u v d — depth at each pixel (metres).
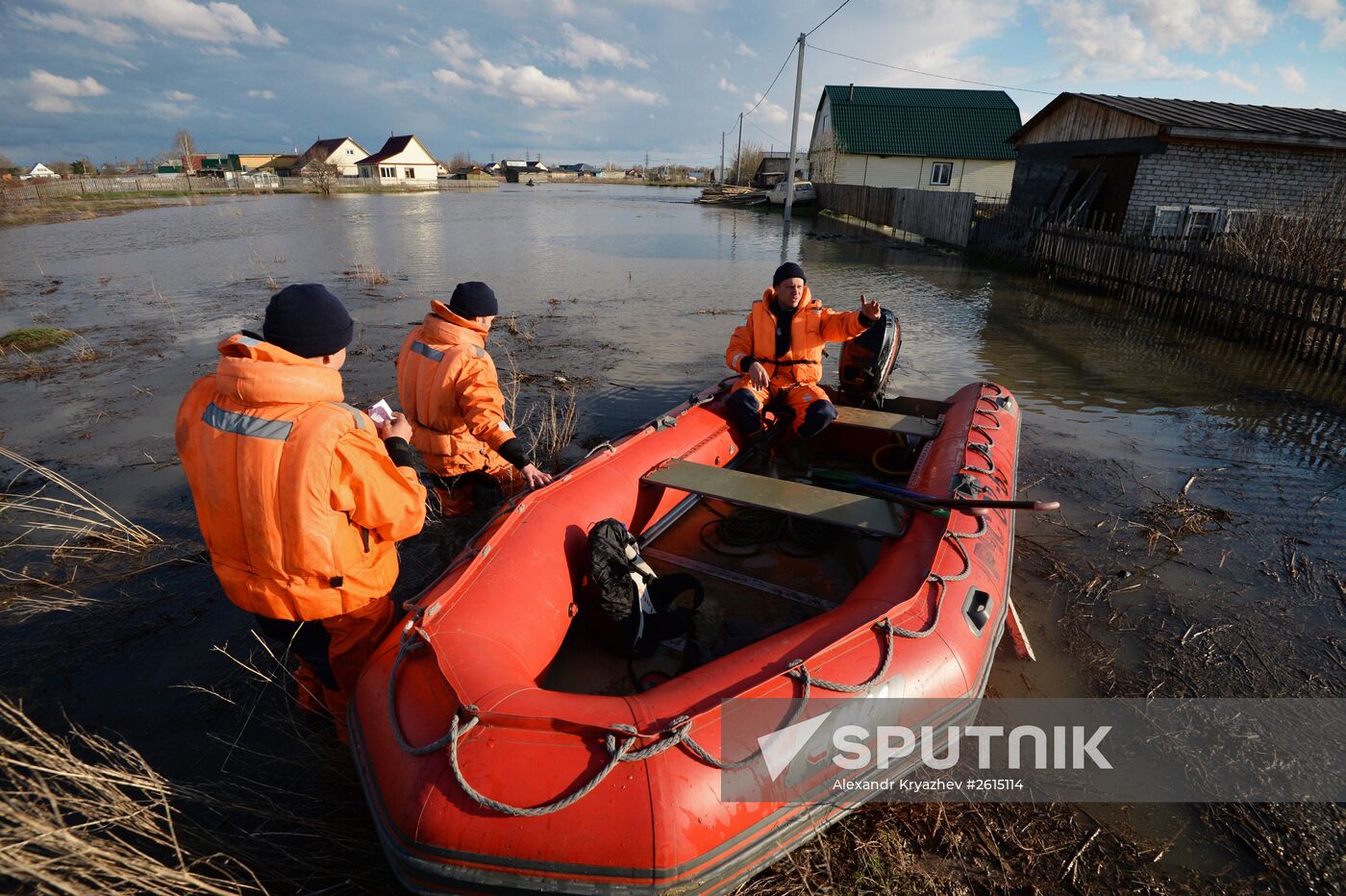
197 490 2.03
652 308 11.14
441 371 3.55
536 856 1.73
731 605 3.29
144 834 1.97
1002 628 2.83
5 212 27.53
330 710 2.55
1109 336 9.41
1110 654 3.14
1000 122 30.38
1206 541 4.11
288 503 1.94
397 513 2.17
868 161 30.42
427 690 2.06
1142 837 2.28
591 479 3.38
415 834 1.78
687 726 1.91
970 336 9.32
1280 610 3.46
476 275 14.24
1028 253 15.09
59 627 3.36
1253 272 9.08
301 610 2.11
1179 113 13.61
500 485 4.04
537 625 2.53
